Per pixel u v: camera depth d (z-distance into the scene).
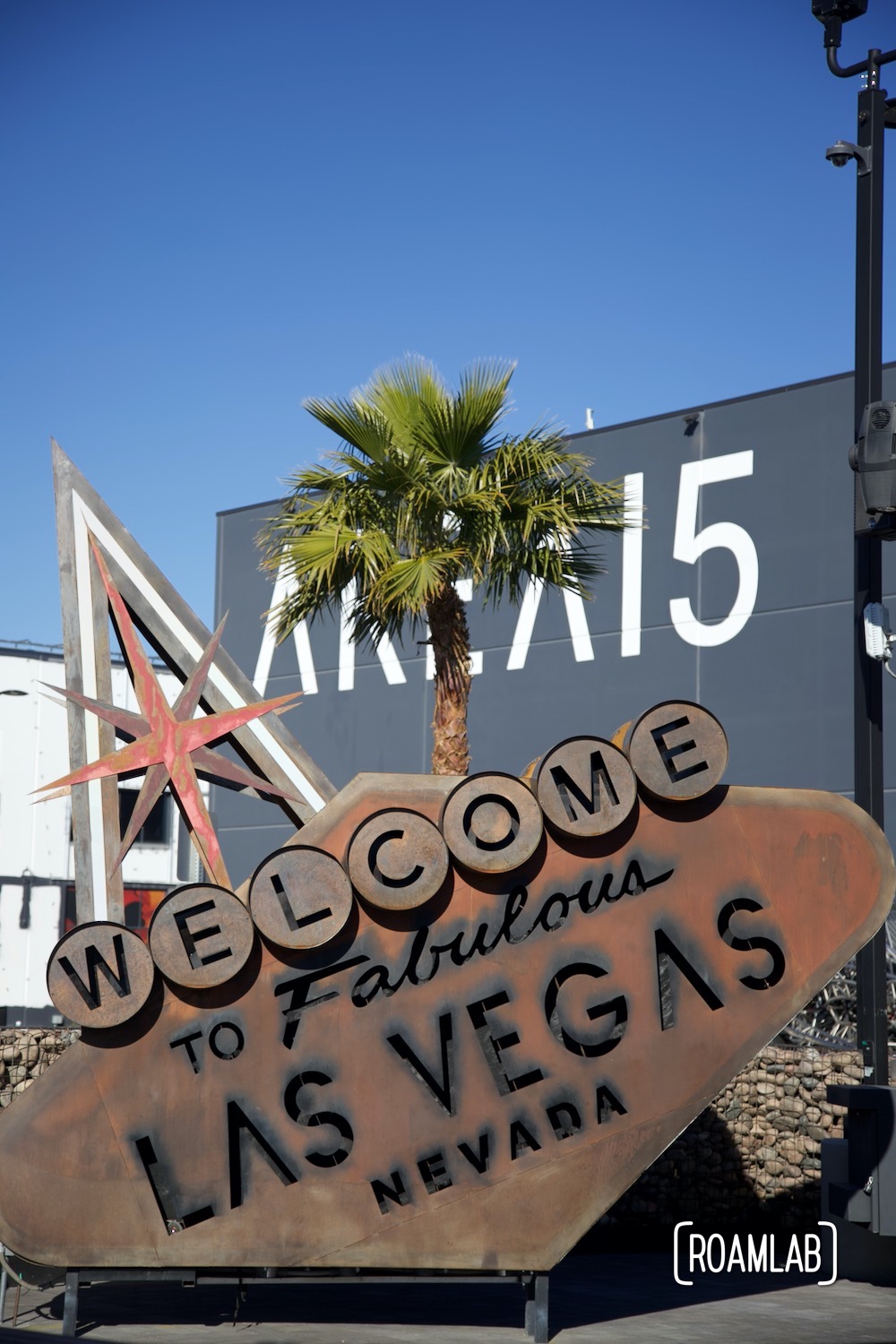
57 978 9.63
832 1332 10.32
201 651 13.34
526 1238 9.85
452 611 16.11
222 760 12.86
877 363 12.28
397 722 32.62
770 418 26.53
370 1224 9.74
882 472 11.30
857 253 12.45
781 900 10.33
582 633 28.91
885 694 24.11
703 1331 10.28
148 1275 9.61
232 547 36.12
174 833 45.22
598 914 10.19
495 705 30.14
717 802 10.37
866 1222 11.33
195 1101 9.73
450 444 15.97
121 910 12.38
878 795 11.95
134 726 12.81
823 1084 15.65
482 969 10.05
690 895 10.27
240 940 9.73
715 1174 15.49
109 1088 9.70
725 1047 10.16
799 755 25.59
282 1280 9.73
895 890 10.41
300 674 34.50
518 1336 9.96
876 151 12.50
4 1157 9.52
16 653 45.25
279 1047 9.84
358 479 16.20
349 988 9.95
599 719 28.48
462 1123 9.91
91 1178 9.58
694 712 10.27
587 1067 10.05
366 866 9.89
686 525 27.50
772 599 26.23
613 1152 9.98
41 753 45.31
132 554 13.37
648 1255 14.20
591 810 10.10
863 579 12.15
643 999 10.15
